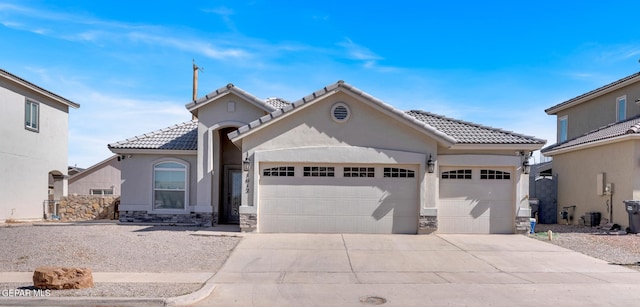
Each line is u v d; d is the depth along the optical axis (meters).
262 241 13.53
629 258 11.72
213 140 18.08
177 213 18.52
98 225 17.69
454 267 10.62
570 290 8.65
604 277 9.72
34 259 10.91
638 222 15.70
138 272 9.97
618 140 16.78
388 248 12.72
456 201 15.47
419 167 15.14
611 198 17.52
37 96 23.41
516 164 15.45
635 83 20.59
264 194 15.10
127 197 18.67
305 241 13.61
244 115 17.69
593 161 18.81
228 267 10.48
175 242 13.27
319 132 15.13
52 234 14.12
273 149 15.02
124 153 18.61
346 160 15.02
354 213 15.09
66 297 7.80
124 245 12.63
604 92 22.48
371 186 15.16
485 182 15.57
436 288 8.78
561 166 21.45
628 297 8.18
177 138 19.42
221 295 8.27
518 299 8.05
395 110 14.83
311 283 9.15
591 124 23.81
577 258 11.64
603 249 12.86
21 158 22.05
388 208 15.12
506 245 13.32
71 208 23.91
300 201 15.09
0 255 11.24
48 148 24.31
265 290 8.60
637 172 16.28
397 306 7.63
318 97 14.84
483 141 15.36
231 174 19.36
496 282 9.27
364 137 15.14
